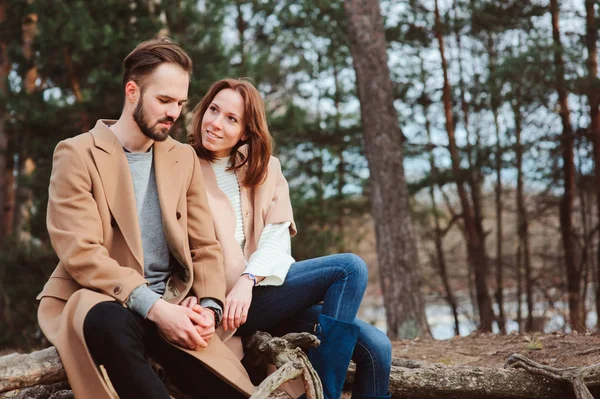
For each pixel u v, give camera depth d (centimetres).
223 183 283
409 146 1452
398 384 296
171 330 226
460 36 1475
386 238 877
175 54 244
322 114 1567
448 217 1664
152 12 989
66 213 232
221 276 253
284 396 327
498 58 1400
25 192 1424
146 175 252
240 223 280
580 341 388
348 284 261
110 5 963
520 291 1441
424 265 1598
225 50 1044
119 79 918
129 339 214
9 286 954
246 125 279
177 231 247
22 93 1001
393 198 882
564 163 1338
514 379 298
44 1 970
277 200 285
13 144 1014
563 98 1273
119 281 226
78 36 920
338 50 1573
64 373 233
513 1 1363
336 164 1617
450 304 1517
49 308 234
